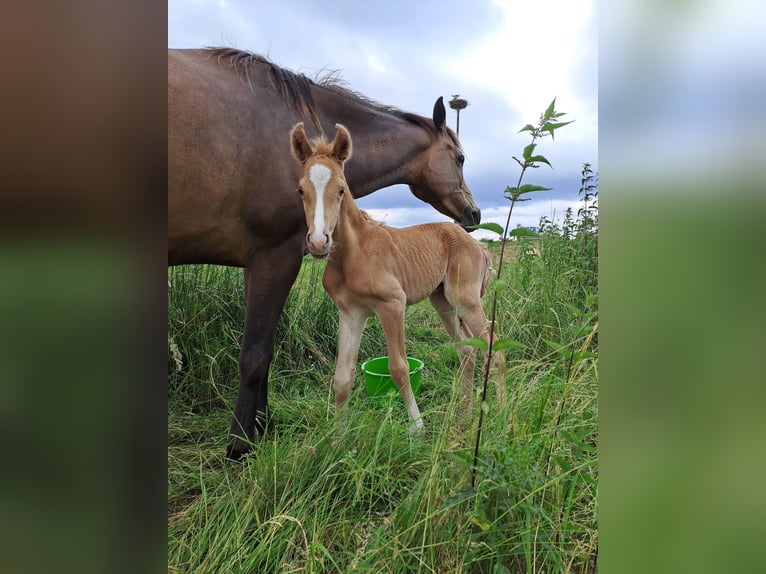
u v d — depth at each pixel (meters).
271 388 3.44
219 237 2.51
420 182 3.66
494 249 5.25
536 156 1.36
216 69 2.45
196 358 3.39
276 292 2.69
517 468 1.68
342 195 2.37
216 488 2.13
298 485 1.97
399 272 2.83
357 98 3.35
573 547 1.62
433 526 1.65
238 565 1.66
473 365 3.08
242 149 2.40
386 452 2.18
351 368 2.75
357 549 1.67
